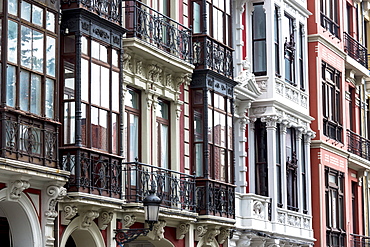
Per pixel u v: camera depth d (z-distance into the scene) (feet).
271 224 142.72
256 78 145.69
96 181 98.89
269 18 146.10
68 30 97.96
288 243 150.30
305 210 158.92
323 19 171.94
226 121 130.72
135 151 114.01
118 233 105.19
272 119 144.56
